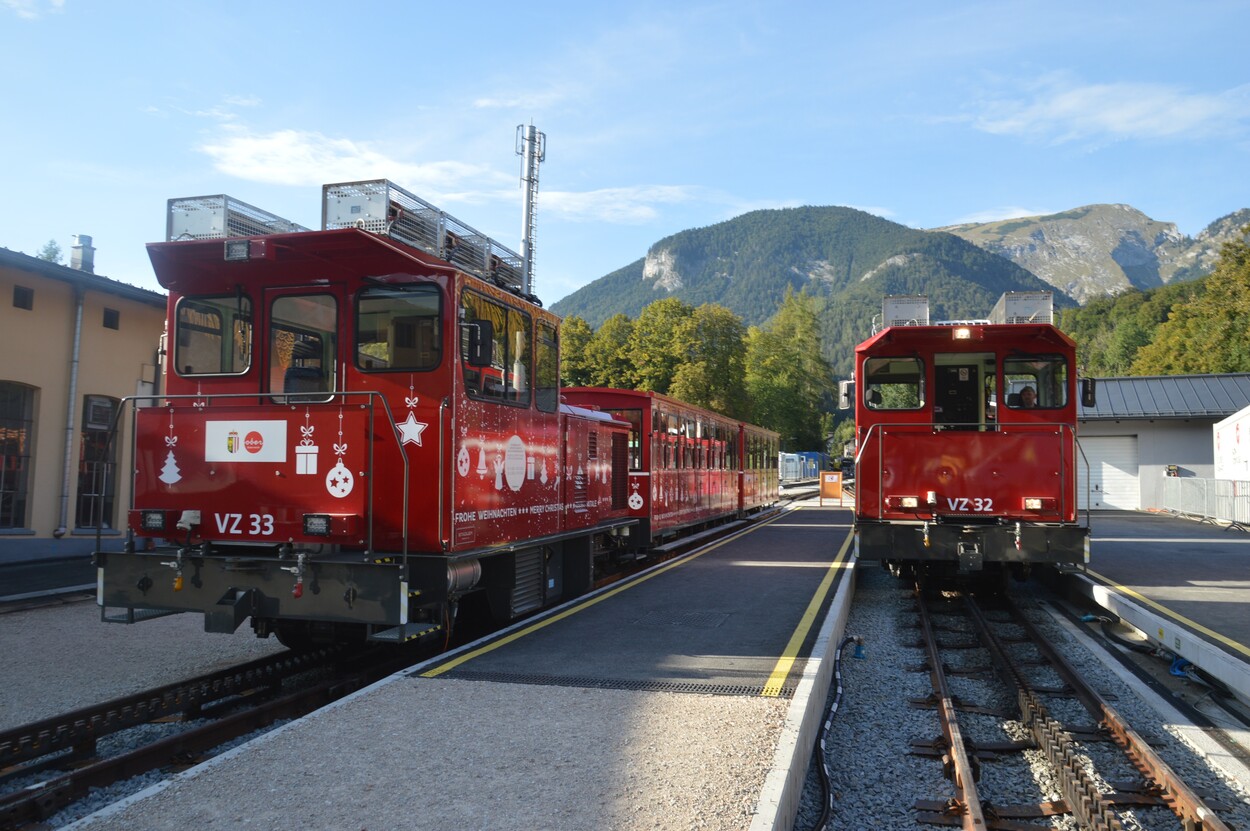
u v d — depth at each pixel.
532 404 9.01
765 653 7.11
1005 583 12.54
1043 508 11.05
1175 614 9.73
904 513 11.45
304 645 8.13
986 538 11.02
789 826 4.40
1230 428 27.52
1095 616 11.03
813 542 17.91
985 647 9.33
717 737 4.97
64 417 14.09
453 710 5.50
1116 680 8.04
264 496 6.86
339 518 6.56
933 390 11.73
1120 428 31.58
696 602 9.74
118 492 15.17
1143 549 17.05
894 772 5.65
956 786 5.37
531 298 9.27
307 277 7.45
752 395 76.06
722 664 6.72
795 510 32.50
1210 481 25.31
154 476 7.14
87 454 14.62
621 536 14.10
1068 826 4.84
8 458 13.34
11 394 13.42
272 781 4.34
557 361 9.78
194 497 7.02
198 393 7.65
